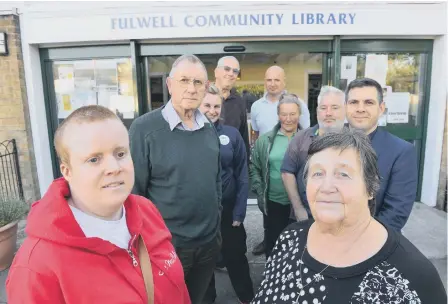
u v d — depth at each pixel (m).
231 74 3.38
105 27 4.00
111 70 4.37
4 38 3.97
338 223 1.04
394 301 0.91
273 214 2.72
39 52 4.28
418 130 4.53
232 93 3.62
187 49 4.18
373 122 1.83
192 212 1.89
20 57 4.09
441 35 4.11
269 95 3.95
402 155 1.75
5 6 3.93
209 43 4.17
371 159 1.09
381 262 0.98
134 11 3.95
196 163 1.88
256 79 4.49
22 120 4.17
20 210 3.19
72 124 1.00
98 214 1.07
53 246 0.93
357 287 0.98
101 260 0.99
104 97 4.45
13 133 4.19
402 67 4.38
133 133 1.86
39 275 0.89
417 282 0.93
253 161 2.83
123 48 4.23
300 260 1.16
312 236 1.20
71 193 1.08
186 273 1.98
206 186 1.92
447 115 4.21
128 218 1.19
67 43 4.17
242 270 2.58
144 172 1.86
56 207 0.97
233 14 3.94
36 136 4.29
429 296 0.93
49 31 4.04
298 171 2.27
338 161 1.06
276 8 3.92
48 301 0.90
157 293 1.15
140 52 4.21
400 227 1.73
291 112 2.58
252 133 4.36
